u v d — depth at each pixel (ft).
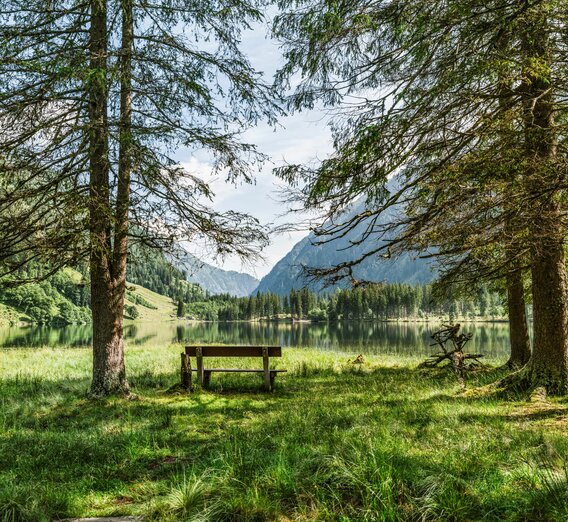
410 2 15.42
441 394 27.09
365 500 10.58
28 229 24.63
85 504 12.01
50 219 25.20
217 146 28.32
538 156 16.02
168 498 11.60
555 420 18.47
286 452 15.01
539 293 24.17
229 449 15.43
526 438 15.56
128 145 25.61
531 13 14.02
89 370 40.29
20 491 12.34
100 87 24.14
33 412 23.94
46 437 18.70
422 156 17.54
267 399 28.84
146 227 27.89
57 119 25.31
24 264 25.95
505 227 17.69
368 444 14.66
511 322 36.96
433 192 17.33
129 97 29.07
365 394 29.07
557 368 23.49
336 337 156.35
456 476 11.78
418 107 15.94
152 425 21.02
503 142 16.34
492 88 16.67
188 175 27.55
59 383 32.60
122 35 28.45
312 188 17.60
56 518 11.16
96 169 27.02
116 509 11.68
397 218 19.11
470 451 13.92
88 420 22.13
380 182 17.08
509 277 34.58
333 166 17.06
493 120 15.93
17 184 25.89
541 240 17.94
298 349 78.02
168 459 16.16
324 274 20.26
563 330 23.57
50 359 49.78
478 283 35.04
